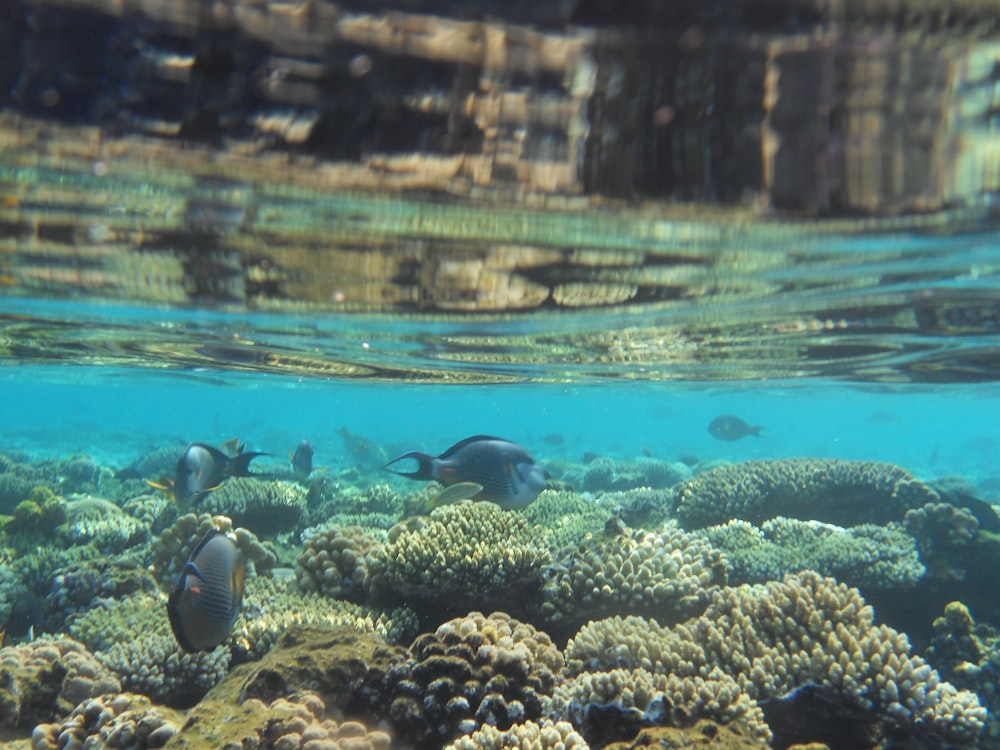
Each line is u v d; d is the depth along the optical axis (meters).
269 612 1.14
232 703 0.78
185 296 1.34
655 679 0.87
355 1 0.49
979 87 0.57
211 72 0.57
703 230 0.91
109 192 0.83
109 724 0.75
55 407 19.17
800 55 0.55
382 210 0.87
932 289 1.23
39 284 1.27
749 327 1.58
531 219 0.89
